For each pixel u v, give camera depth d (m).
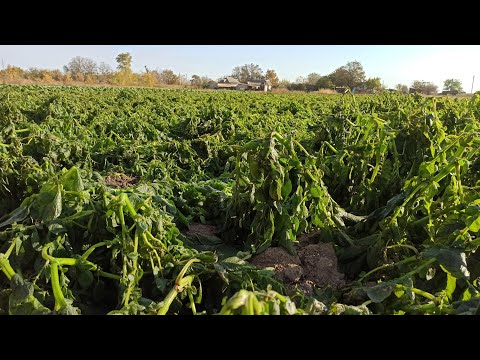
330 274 3.50
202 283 3.07
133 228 3.19
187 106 16.70
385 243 3.47
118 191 3.57
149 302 2.79
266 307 2.12
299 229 3.79
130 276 2.91
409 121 4.36
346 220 4.06
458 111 6.43
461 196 3.43
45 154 6.72
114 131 10.80
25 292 2.61
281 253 3.61
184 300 3.00
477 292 2.72
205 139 8.32
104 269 3.17
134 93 27.06
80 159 7.39
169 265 3.09
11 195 4.59
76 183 3.33
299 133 8.45
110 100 19.91
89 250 3.03
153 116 12.97
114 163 7.86
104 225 3.24
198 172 7.22
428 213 3.50
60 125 10.33
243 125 10.46
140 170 6.95
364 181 4.60
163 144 8.27
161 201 4.20
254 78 120.81
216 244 4.08
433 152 3.98
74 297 2.92
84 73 89.62
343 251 3.67
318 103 20.34
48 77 72.19
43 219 3.11
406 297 2.67
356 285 3.21
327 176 4.75
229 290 2.99
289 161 3.79
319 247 3.74
